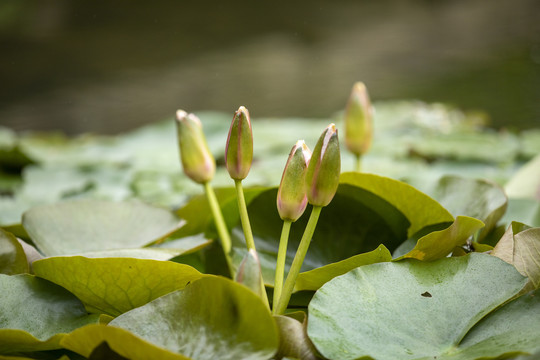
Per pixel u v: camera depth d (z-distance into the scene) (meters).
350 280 1.08
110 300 1.11
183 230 1.30
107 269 1.08
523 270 1.10
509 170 1.94
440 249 1.11
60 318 1.09
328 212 1.19
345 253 1.18
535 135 2.22
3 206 1.64
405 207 1.17
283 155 2.17
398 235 1.18
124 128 3.22
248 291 1.02
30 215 1.23
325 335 1.04
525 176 1.42
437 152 2.10
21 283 1.11
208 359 1.03
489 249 1.15
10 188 2.00
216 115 2.66
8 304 1.09
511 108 3.02
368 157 2.11
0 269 1.14
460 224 1.10
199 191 1.80
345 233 1.19
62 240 1.22
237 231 1.19
